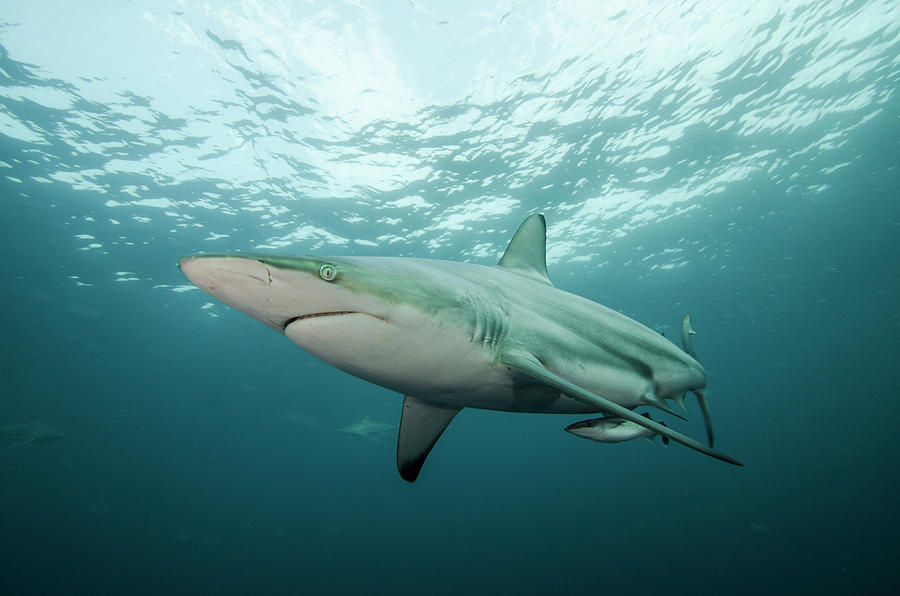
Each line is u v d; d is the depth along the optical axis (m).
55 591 26.83
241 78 10.12
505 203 14.84
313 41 9.54
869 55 11.22
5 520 41.12
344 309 1.60
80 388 29.16
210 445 47.75
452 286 1.96
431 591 27.47
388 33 9.56
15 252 15.77
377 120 11.35
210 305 19.97
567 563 30.00
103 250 15.98
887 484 33.62
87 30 8.95
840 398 49.94
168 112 10.71
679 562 25.56
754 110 12.54
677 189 15.48
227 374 27.91
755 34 10.32
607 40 10.00
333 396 32.97
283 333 1.67
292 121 11.18
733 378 42.81
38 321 20.42
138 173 12.48
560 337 2.41
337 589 28.02
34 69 9.53
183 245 15.84
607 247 18.59
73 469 49.47
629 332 3.06
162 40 9.27
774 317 27.27
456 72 10.45
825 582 19.52
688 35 10.12
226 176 12.72
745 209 17.17
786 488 37.34
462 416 44.69
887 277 22.39
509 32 9.70
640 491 47.72
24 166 12.05
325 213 14.49
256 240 15.70
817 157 14.87
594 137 12.61
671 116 12.30
